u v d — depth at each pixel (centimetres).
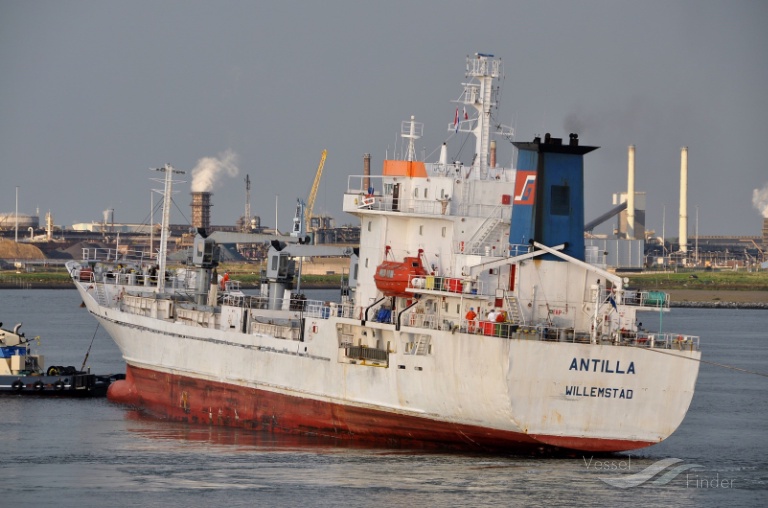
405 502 19550
